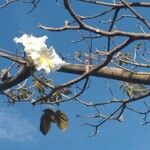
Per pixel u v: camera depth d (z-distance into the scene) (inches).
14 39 31.4
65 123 37.0
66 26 35.8
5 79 35.4
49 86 36.0
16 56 33.0
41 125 36.9
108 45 39.4
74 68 40.2
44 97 37.1
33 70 32.1
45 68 30.7
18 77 34.7
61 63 30.9
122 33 35.4
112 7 38.1
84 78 37.5
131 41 35.6
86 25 35.7
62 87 36.8
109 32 35.7
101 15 39.4
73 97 41.5
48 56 30.9
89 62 40.9
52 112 36.9
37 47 31.0
